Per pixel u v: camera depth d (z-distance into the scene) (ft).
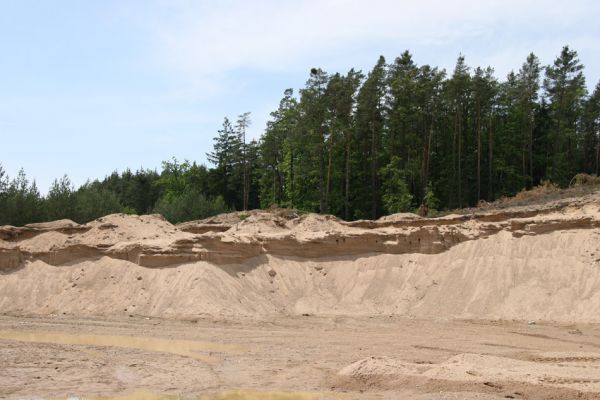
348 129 223.51
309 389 66.03
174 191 326.85
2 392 63.00
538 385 59.36
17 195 216.74
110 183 413.59
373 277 141.18
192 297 128.67
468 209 193.47
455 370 65.72
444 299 127.85
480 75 222.69
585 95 250.57
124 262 146.41
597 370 68.03
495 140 235.20
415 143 228.43
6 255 155.12
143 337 102.12
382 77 223.51
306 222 167.12
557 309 114.42
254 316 125.29
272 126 270.05
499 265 128.67
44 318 126.62
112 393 64.08
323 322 119.55
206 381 69.77
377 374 67.41
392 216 163.63
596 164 248.93
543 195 186.09
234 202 316.60
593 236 124.77
